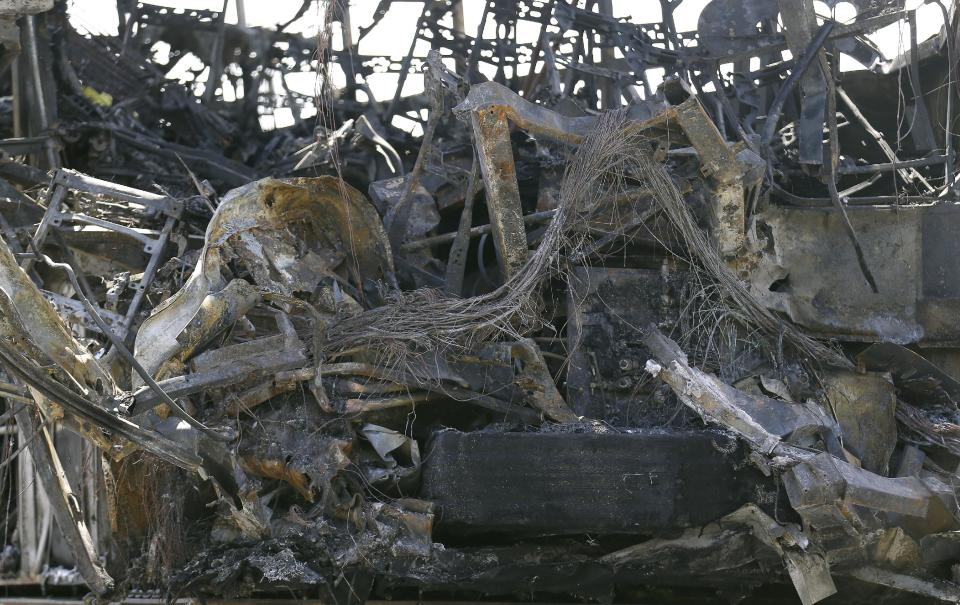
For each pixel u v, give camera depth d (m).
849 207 18.38
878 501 14.70
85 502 17.08
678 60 20.38
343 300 16.34
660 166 16.81
